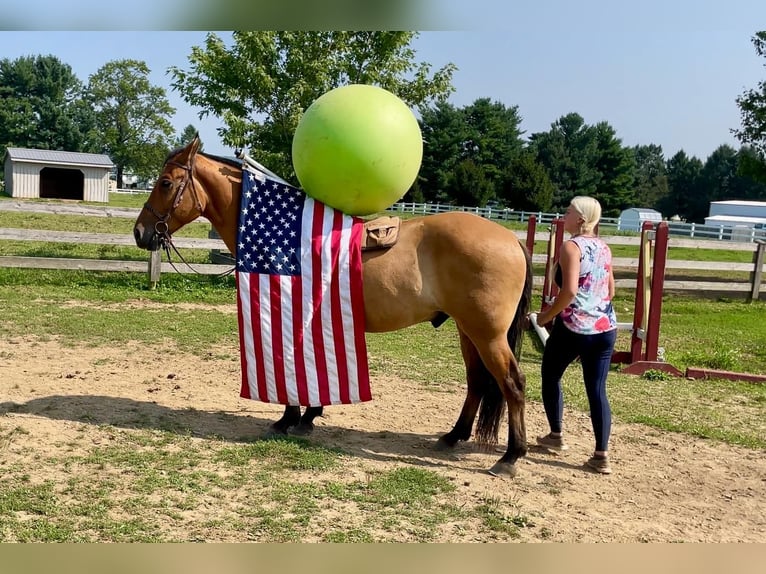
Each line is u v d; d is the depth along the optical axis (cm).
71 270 1248
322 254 480
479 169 5328
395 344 923
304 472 453
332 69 1317
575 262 474
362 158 459
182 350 790
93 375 659
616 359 860
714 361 885
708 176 8462
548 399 527
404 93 1366
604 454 491
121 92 7712
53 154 4597
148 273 1171
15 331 824
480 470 486
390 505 409
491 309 457
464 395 687
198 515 378
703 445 572
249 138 1336
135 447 475
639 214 5266
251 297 490
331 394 490
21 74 7112
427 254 471
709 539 392
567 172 6725
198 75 1356
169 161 509
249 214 493
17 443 466
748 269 1520
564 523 402
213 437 505
